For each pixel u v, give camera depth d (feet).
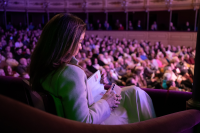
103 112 3.19
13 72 16.84
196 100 3.76
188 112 3.39
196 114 3.41
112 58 27.48
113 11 51.21
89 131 1.83
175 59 23.88
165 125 2.65
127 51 31.14
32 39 34.96
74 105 2.75
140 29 48.14
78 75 2.89
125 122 3.93
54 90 2.87
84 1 51.26
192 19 51.62
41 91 3.15
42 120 1.41
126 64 23.07
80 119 2.75
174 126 2.76
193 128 3.51
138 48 31.96
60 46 2.88
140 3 48.98
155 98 5.07
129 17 55.62
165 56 31.83
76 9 52.34
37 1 52.49
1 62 19.20
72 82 2.79
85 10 51.98
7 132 1.17
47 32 2.92
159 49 35.45
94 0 51.16
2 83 5.91
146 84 17.22
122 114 4.10
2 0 50.34
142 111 4.16
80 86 2.84
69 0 51.98
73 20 2.98
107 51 31.12
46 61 2.87
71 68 2.90
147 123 2.59
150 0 48.21
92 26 50.08
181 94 4.95
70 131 1.61
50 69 2.89
